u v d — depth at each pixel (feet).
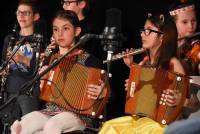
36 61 31.60
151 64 29.43
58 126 29.09
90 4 36.22
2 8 40.60
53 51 31.07
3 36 40.68
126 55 31.48
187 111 27.68
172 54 28.84
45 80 29.91
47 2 39.70
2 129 37.93
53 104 30.58
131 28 37.09
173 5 33.81
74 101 29.55
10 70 34.04
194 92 27.99
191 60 31.09
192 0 33.78
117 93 37.11
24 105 32.96
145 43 29.63
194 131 17.74
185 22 33.30
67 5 35.68
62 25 30.99
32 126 30.01
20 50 34.04
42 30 34.12
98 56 35.12
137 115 28.55
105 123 28.96
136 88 27.94
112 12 24.27
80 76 29.48
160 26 29.22
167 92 27.43
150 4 36.78
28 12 35.19
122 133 28.32
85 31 35.24
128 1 37.24
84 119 30.30
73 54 30.48
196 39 32.22
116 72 37.04
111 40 24.02
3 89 33.63
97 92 29.14
